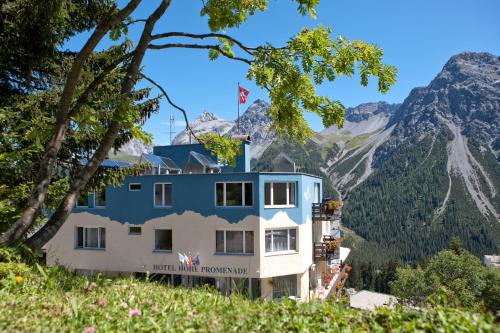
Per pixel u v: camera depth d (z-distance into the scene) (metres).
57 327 4.94
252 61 8.30
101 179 16.05
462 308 5.30
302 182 29.25
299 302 6.24
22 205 11.53
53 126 8.60
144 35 8.32
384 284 131.12
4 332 4.59
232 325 5.25
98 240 31.23
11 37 13.55
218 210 28.11
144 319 5.23
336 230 41.22
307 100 8.22
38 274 7.63
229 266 27.64
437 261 67.25
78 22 14.98
